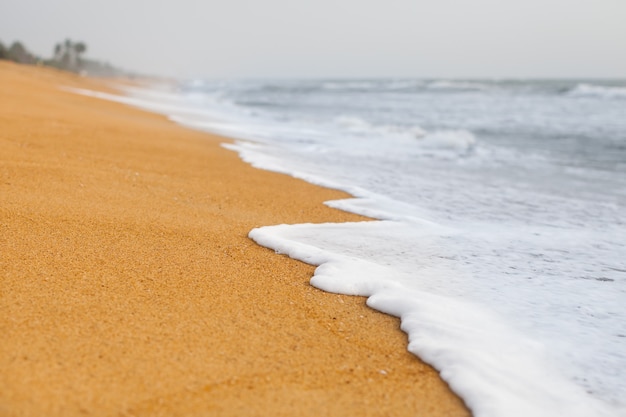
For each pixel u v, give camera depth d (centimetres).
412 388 245
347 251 442
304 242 458
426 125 1964
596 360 279
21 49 7712
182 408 212
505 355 274
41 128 909
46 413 198
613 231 563
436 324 302
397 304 331
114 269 351
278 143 1220
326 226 516
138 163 732
